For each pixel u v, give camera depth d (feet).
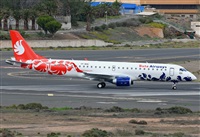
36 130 409.49
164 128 427.74
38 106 545.44
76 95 654.94
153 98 640.58
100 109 539.29
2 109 527.81
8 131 393.29
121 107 567.59
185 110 530.68
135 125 441.68
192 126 440.45
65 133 395.14
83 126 431.43
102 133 385.50
